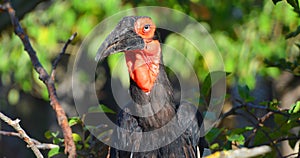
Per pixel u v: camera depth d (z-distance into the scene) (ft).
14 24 19.27
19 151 56.70
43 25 45.47
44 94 46.42
